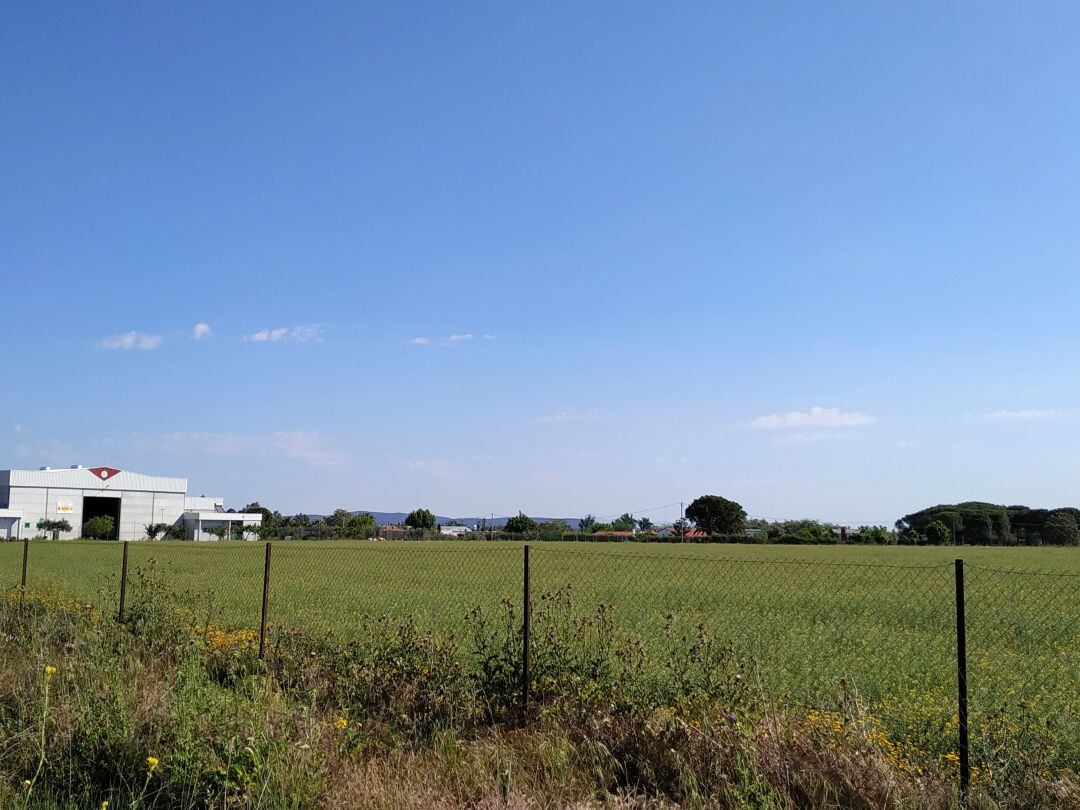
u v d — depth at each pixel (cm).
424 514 13300
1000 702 886
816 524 10319
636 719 690
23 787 603
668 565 3884
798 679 1005
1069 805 567
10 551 4816
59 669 839
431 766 647
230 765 570
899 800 555
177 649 1005
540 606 1675
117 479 9462
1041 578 2767
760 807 548
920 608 1847
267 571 1072
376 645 964
